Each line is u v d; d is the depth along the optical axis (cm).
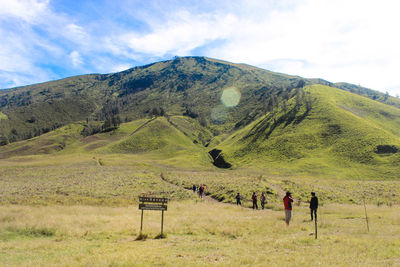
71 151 16575
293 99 19300
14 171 7594
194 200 3672
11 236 1356
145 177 6272
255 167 11575
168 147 16850
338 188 4712
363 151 10969
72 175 6469
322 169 10144
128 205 2934
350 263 862
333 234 1421
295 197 3762
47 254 1037
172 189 4538
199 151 16125
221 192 4156
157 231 1495
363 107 17188
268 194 3812
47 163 10169
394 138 11462
